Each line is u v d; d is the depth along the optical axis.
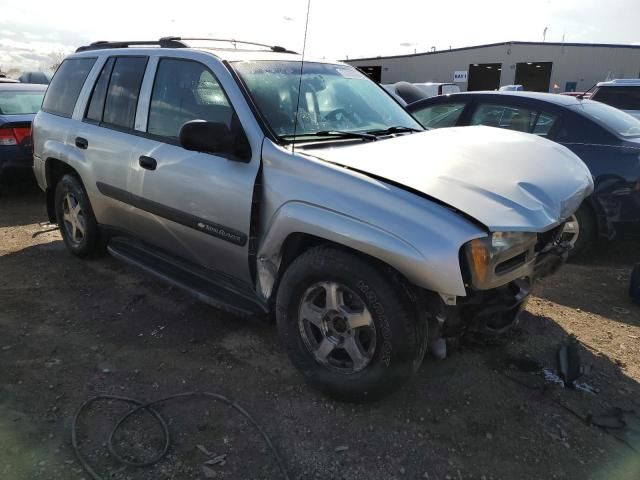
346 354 2.95
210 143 3.00
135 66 4.11
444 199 2.52
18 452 2.55
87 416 2.82
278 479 2.44
